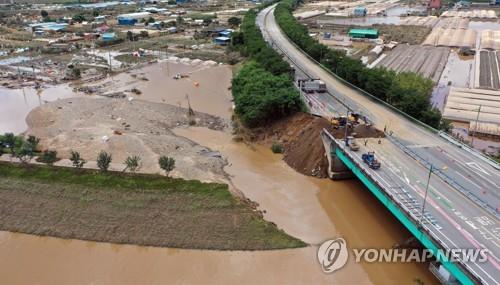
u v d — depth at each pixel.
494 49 181.50
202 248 56.91
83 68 156.88
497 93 116.00
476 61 160.38
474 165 65.62
